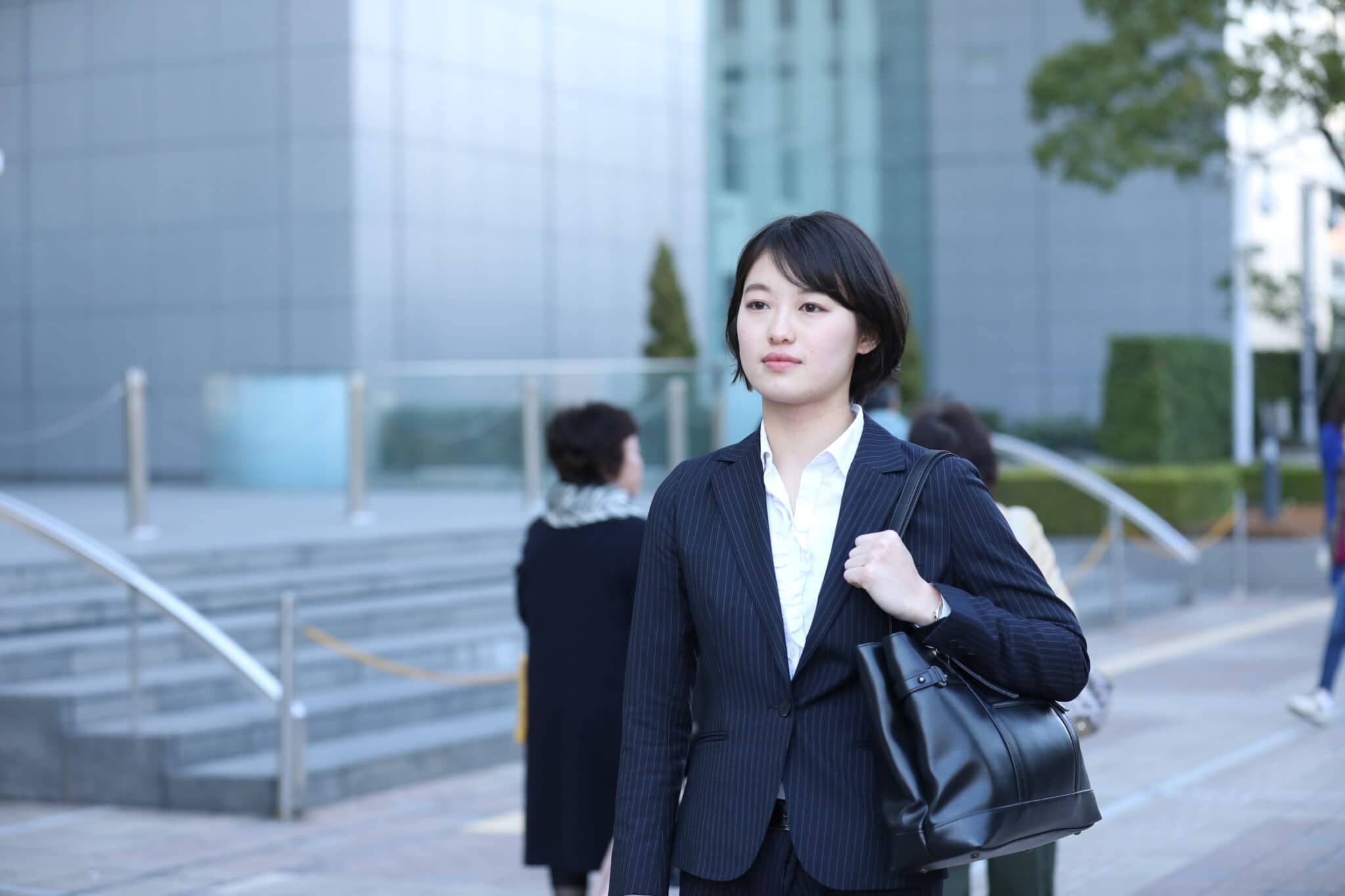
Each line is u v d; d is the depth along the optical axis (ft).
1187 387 57.93
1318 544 51.26
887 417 27.78
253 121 59.11
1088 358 100.99
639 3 70.85
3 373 63.46
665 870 8.36
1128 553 52.65
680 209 72.90
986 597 8.20
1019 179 101.30
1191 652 38.65
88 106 62.03
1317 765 25.09
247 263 59.21
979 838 7.54
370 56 58.29
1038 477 54.49
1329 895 17.71
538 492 45.80
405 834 21.58
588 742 15.31
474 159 62.54
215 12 59.77
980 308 102.47
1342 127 54.95
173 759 23.29
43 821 22.57
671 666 8.56
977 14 100.94
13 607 26.76
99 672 26.22
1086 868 19.20
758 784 7.97
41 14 62.75
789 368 8.19
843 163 90.53
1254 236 97.04
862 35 92.53
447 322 61.11
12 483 61.93
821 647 7.98
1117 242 100.42
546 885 18.97
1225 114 54.90
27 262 63.05
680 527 8.50
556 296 66.03
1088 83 57.16
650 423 49.57
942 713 7.71
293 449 53.88
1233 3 53.72
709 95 78.64
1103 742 27.40
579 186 67.41
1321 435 35.86
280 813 22.47
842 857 7.82
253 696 26.78
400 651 29.25
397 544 35.81
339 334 57.67
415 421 52.31
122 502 47.34
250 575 31.81
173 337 60.49
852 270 8.21
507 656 31.50
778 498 8.31
